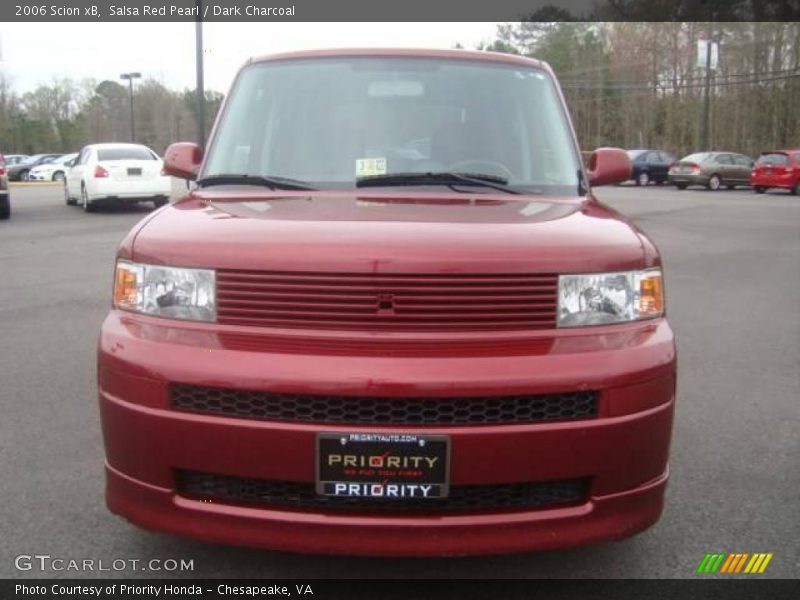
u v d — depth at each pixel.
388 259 2.63
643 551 3.30
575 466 2.65
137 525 2.81
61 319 7.31
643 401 2.73
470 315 2.66
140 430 2.71
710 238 14.66
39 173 45.19
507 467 2.61
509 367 2.61
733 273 10.57
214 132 4.08
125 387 2.74
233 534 2.70
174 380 2.65
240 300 2.70
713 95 58.12
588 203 3.49
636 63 63.09
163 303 2.79
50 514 3.54
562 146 3.96
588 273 2.75
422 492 2.61
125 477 2.80
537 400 2.64
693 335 7.06
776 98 56.12
